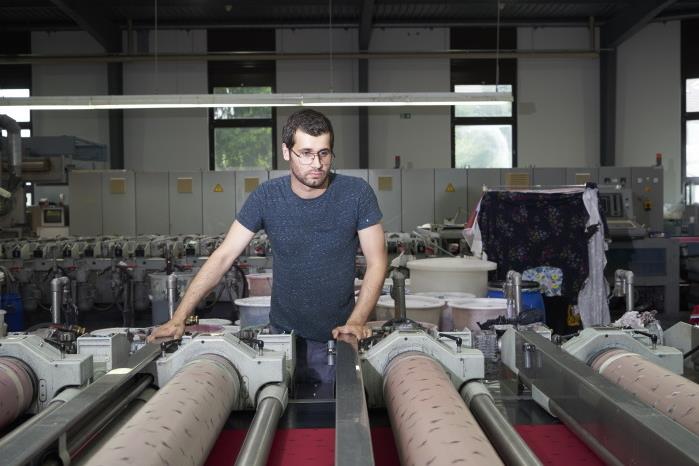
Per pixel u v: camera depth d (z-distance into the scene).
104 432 1.42
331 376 1.97
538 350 1.71
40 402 1.56
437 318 2.93
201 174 8.95
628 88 10.52
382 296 3.17
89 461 1.02
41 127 10.57
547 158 10.62
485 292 3.76
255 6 9.68
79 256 7.08
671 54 10.41
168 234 8.97
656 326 2.20
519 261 5.03
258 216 1.92
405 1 9.52
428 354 1.61
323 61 10.51
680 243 8.02
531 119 10.59
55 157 8.52
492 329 2.29
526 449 1.22
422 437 1.13
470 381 1.61
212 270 1.91
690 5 9.95
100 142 10.58
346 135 10.55
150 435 1.11
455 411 1.21
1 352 1.55
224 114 10.55
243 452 1.19
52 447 1.16
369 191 1.93
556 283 5.01
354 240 1.96
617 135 10.59
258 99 7.50
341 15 10.21
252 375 1.61
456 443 1.07
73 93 10.50
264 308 2.82
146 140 10.55
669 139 10.48
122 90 10.37
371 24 9.88
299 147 1.71
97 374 1.74
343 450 1.00
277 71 10.52
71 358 1.59
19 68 10.52
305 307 1.96
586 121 10.59
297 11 9.98
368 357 1.62
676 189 10.49
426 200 8.94
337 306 1.96
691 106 10.42
